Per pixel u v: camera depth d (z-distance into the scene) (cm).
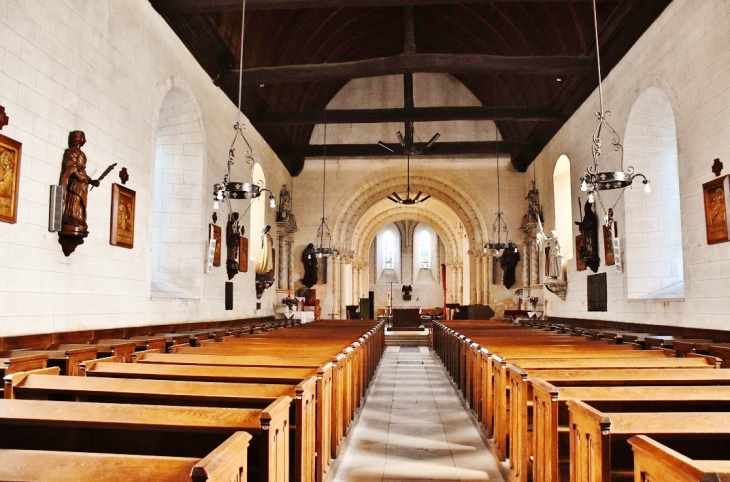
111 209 976
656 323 1186
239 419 372
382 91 2567
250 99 1722
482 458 715
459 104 2512
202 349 775
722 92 936
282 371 571
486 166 2564
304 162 2600
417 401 1102
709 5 969
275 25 1645
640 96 1252
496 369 723
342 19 1903
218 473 244
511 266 2489
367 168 2592
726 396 466
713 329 963
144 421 372
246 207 1756
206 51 1378
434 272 4841
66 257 849
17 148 731
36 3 777
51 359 654
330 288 2589
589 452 382
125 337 985
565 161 1908
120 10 1010
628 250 1331
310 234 2572
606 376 569
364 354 1102
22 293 750
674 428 361
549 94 1827
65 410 379
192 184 1384
